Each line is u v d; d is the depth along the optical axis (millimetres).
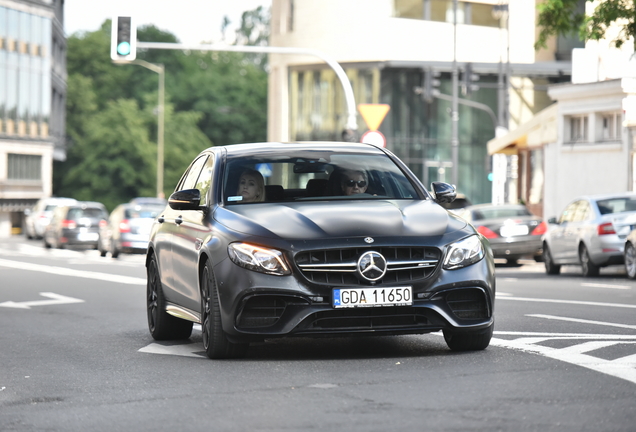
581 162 48625
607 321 15328
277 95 86500
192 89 132125
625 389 9164
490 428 7637
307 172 12844
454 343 11836
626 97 45125
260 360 11555
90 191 118250
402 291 11062
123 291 24391
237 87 134750
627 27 32875
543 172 53688
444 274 11211
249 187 12633
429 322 11188
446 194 12859
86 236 53812
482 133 82500
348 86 36219
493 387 9367
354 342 13055
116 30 35656
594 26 32719
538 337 13188
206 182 13188
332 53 81125
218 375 10586
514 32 82062
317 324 11117
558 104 50406
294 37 84000
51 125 111062
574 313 16781
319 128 82250
